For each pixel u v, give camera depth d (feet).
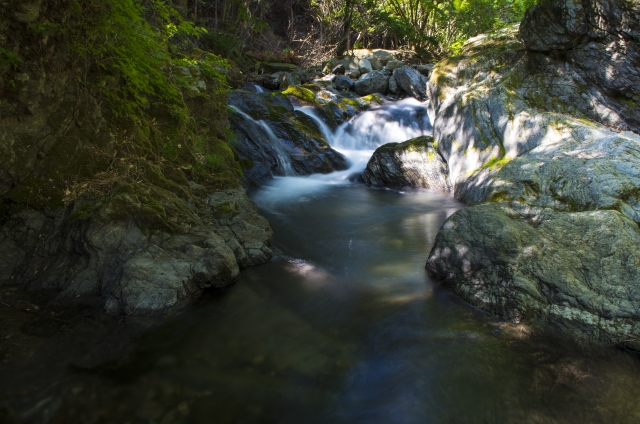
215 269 12.48
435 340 10.43
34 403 8.00
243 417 8.07
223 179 18.16
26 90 11.89
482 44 29.45
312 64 59.26
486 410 8.22
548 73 24.09
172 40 27.40
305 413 8.23
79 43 13.57
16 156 12.05
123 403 8.20
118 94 15.72
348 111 38.29
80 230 12.04
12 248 11.89
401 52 63.36
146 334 10.41
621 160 14.55
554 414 8.09
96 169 13.51
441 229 13.69
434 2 64.34
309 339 10.64
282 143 30.63
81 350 9.58
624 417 7.99
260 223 16.21
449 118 24.95
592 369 9.29
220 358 9.76
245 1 51.31
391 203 23.35
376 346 10.32
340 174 29.68
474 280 12.28
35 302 11.03
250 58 54.29
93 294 11.53
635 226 11.52
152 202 13.16
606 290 10.36
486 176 21.09
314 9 68.85
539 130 19.74
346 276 14.28
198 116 21.91
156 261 12.05
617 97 21.98
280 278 13.92
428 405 8.35
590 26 21.77
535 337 10.42
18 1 11.11
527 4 36.58
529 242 11.70
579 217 11.75
